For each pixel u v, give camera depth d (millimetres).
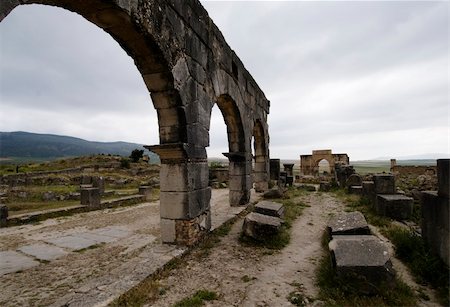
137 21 4613
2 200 15984
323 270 4641
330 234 6055
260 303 3889
